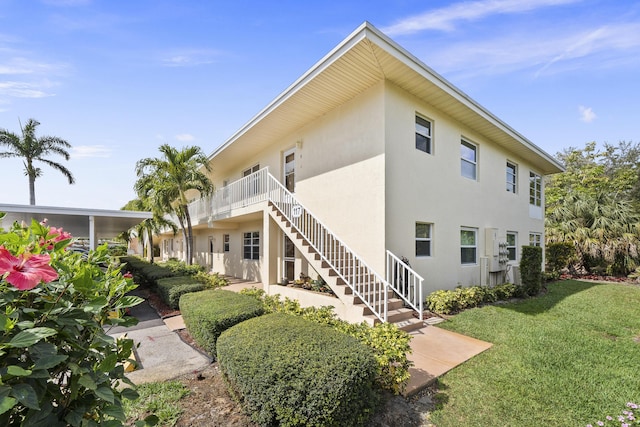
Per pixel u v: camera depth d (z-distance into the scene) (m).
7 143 20.28
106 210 9.02
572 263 14.34
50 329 1.36
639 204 19.91
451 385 3.54
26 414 1.38
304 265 8.83
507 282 9.77
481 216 9.70
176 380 3.66
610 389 3.43
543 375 3.75
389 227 6.80
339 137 7.97
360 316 5.47
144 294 9.73
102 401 1.62
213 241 16.28
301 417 2.35
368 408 2.72
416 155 7.55
